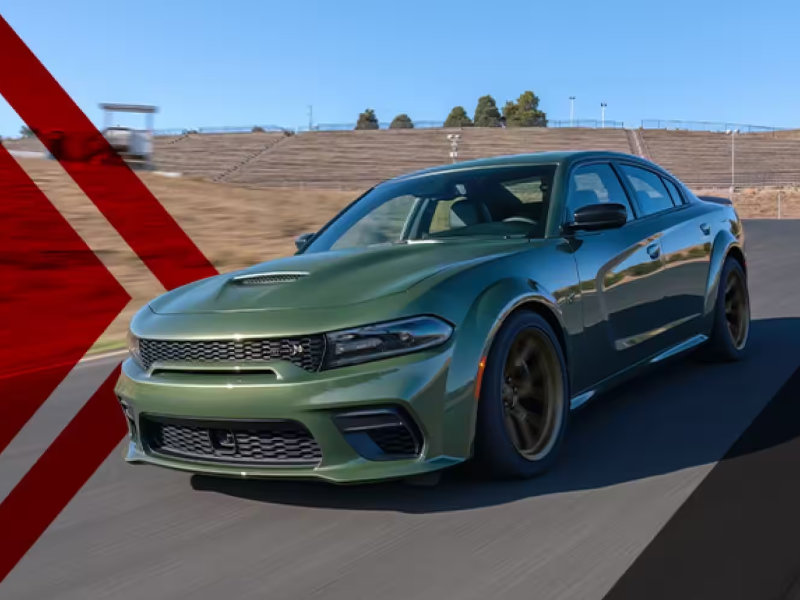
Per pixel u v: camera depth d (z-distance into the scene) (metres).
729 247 4.53
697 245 4.25
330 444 2.54
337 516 2.63
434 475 2.60
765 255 11.77
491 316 2.72
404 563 2.25
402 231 3.67
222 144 79.38
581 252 3.31
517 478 2.84
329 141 81.75
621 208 3.27
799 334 5.39
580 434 3.40
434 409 2.56
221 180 65.06
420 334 2.58
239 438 2.70
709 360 4.59
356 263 3.07
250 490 2.94
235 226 15.16
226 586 2.20
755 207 44.62
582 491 2.72
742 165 74.50
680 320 4.06
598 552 2.24
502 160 3.98
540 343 2.98
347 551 2.36
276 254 12.21
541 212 3.44
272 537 2.50
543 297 2.98
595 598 1.98
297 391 2.53
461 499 2.71
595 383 3.36
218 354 2.67
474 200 3.64
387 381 2.52
